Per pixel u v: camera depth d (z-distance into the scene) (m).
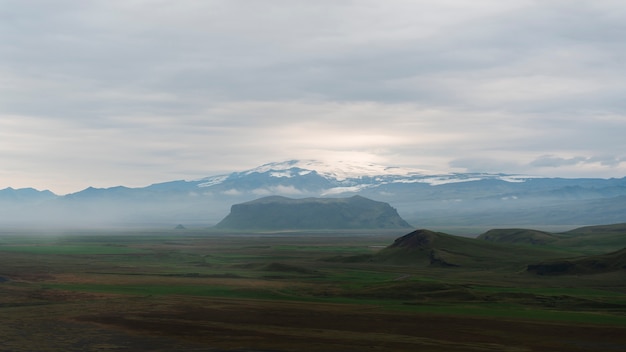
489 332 93.19
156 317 102.50
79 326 95.19
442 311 110.56
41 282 148.38
